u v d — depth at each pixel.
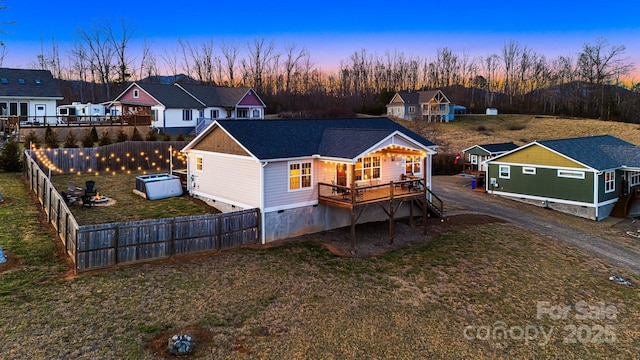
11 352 9.79
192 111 46.16
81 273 13.69
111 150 30.70
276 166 18.72
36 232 16.45
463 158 41.84
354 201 18.34
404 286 15.24
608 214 27.72
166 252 15.52
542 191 28.84
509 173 30.52
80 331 10.81
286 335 11.59
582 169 26.83
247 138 19.31
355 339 11.70
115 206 21.05
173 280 13.98
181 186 24.14
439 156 42.12
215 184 21.55
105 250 14.15
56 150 28.34
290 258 16.92
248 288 14.02
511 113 83.88
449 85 98.88
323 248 18.41
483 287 15.68
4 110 40.66
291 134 20.98
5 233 16.08
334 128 22.27
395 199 20.02
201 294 13.30
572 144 30.22
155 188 22.97
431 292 14.96
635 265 19.03
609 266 18.69
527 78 95.62
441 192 32.16
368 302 13.84
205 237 16.50
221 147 20.86
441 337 12.19
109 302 12.26
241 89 52.91
